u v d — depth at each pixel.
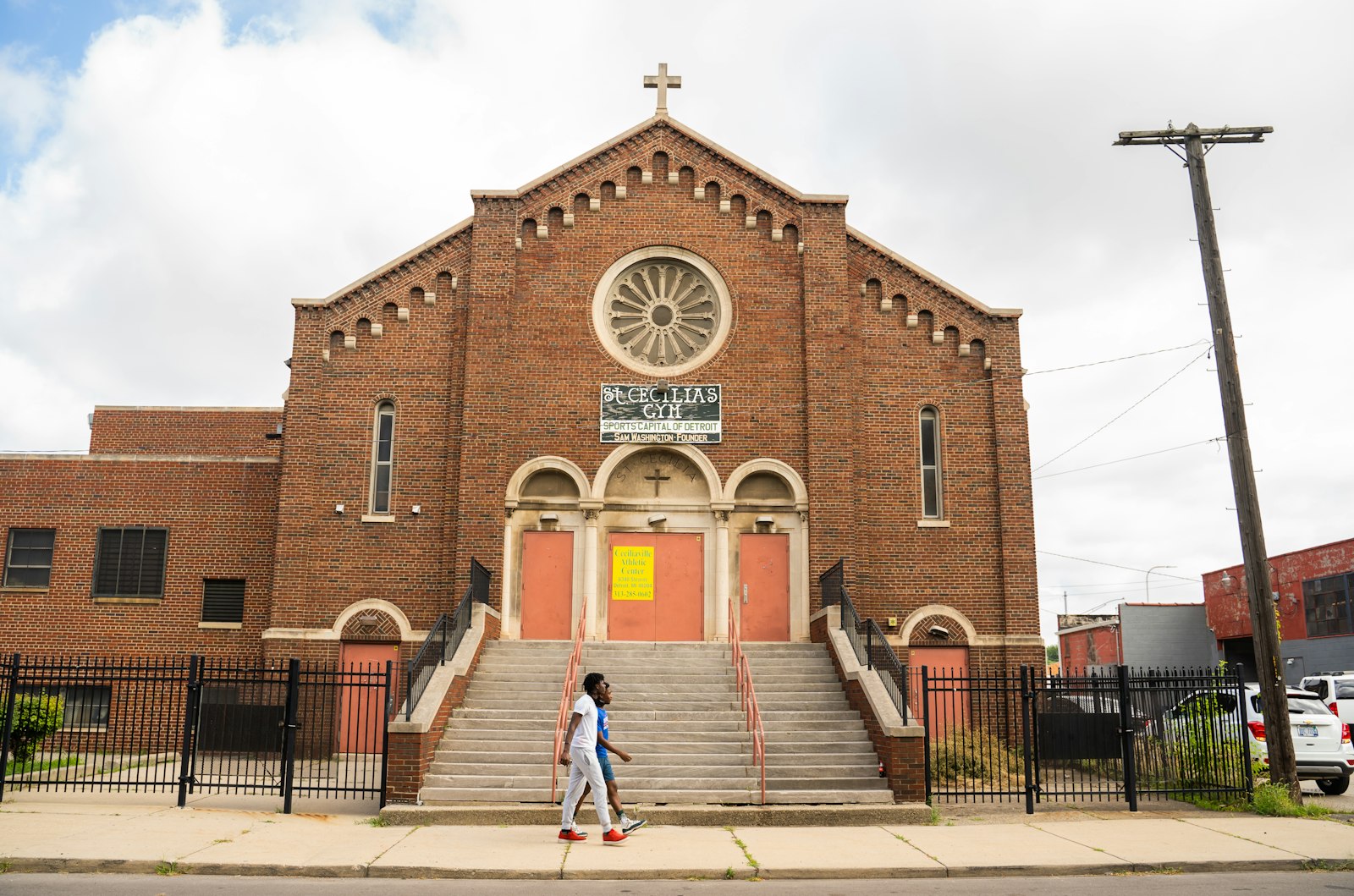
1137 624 51.38
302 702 24.08
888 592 25.31
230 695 24.44
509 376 25.58
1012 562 25.39
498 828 15.00
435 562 24.88
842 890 11.45
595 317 26.03
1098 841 14.19
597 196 26.62
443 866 12.23
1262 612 17.92
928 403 26.22
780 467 25.42
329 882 11.71
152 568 26.41
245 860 12.38
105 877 11.84
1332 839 14.32
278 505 24.95
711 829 15.16
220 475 26.75
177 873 12.12
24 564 26.58
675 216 26.67
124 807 16.05
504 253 26.05
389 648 24.64
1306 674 43.16
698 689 20.59
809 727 19.02
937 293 26.67
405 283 26.23
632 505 25.28
